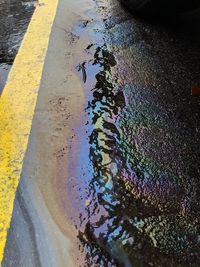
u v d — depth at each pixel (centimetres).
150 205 207
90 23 371
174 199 210
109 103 276
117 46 338
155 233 194
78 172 226
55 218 202
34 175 225
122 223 199
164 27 366
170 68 310
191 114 266
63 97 281
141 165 230
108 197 212
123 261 183
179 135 250
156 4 356
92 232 196
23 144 244
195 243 189
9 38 349
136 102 277
